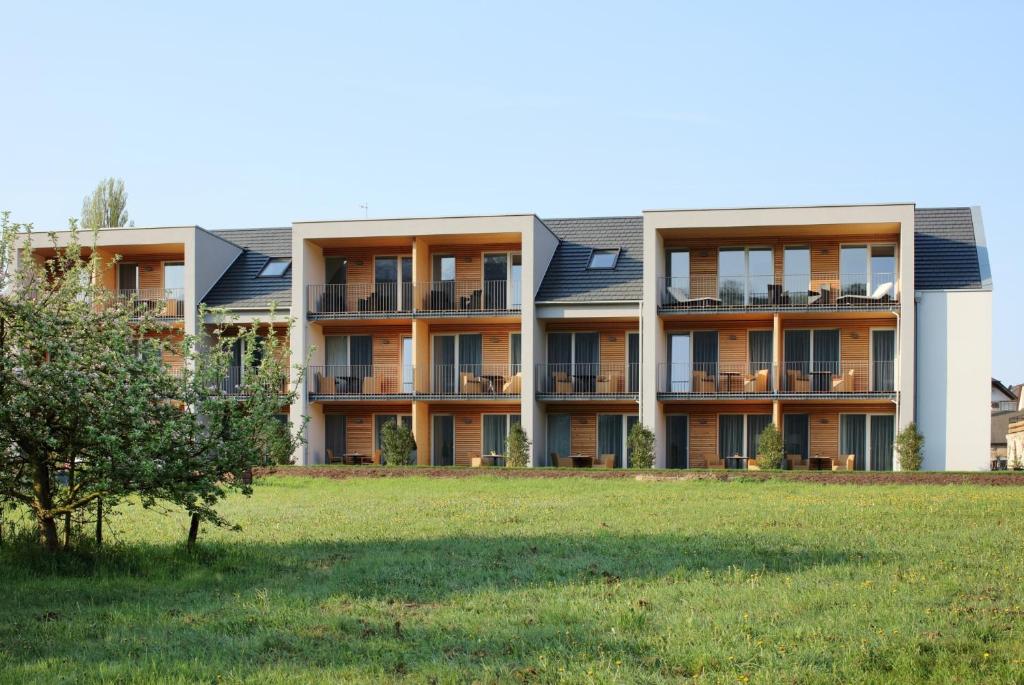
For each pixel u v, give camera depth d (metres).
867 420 31.75
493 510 18.75
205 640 8.88
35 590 10.88
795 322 32.47
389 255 34.50
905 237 30.06
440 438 34.19
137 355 12.24
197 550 12.96
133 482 11.91
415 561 12.72
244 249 36.91
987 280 30.89
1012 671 7.48
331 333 34.69
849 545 13.52
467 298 33.41
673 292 32.34
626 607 9.75
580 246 35.00
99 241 33.78
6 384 11.48
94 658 8.37
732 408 32.66
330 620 9.44
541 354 33.03
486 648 8.46
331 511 19.08
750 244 32.66
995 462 59.41
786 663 7.80
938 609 9.34
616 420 33.31
